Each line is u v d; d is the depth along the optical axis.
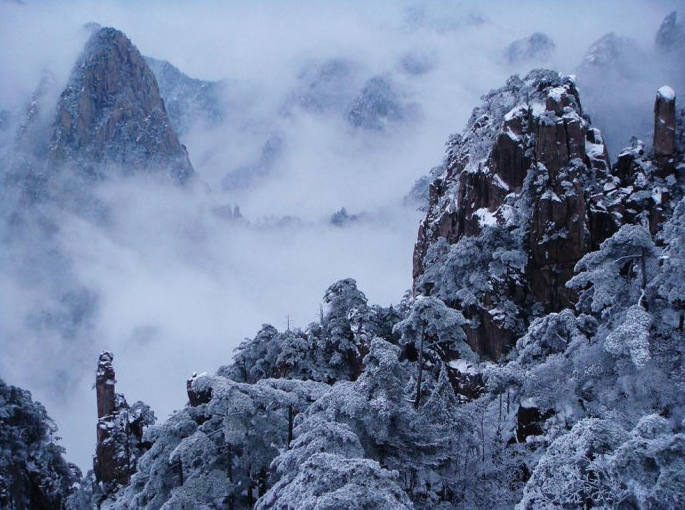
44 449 44.56
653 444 11.67
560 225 42.53
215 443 24.62
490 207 48.94
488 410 31.59
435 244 51.59
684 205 22.80
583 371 23.33
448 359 42.88
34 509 42.44
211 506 23.19
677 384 20.16
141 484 27.83
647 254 23.50
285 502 14.92
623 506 11.82
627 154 46.75
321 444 17.38
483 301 43.50
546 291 42.94
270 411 25.70
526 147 47.06
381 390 21.20
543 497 13.00
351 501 13.10
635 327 19.95
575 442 13.33
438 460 21.66
